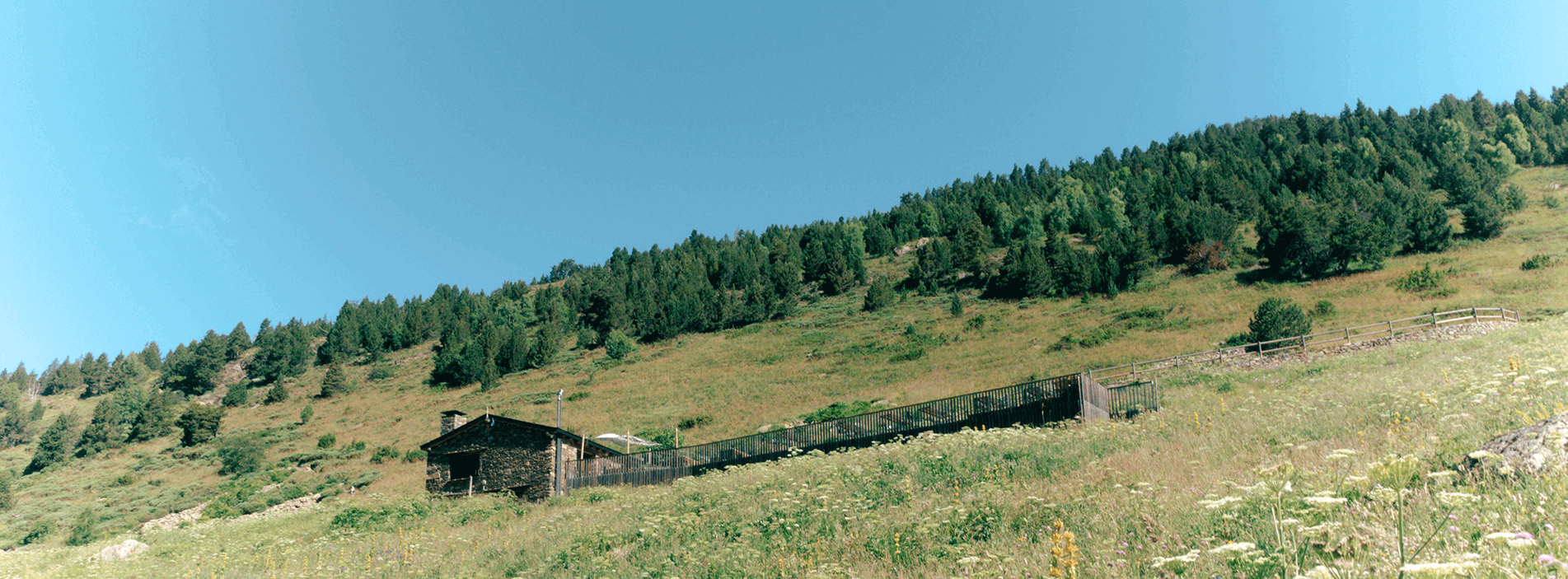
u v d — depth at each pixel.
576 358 101.88
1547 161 121.31
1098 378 44.91
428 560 19.19
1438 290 58.59
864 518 12.81
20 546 46.75
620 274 172.25
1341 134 160.62
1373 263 73.62
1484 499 5.69
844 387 63.12
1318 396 20.66
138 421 93.81
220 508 45.59
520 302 139.25
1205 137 186.00
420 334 133.25
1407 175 112.00
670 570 12.24
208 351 138.12
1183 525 7.54
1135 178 159.38
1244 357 40.69
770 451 29.70
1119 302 80.94
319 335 160.75
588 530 18.58
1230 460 11.38
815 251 136.12
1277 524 4.84
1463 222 85.25
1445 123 135.38
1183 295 78.44
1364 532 5.67
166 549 25.86
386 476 52.72
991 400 25.75
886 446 24.41
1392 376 23.67
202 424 85.75
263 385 120.25
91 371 169.88
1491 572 4.23
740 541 13.39
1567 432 6.64
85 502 60.88
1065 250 103.12
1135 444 16.19
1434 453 8.37
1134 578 6.25
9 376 177.88
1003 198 168.50
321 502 45.50
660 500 22.00
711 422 57.19
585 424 64.06
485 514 28.48
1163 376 40.31
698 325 107.25
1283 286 73.56
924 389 56.12
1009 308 88.69
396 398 94.94
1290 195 120.12
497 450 34.12
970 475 15.69
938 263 113.19
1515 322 37.62
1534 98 161.38
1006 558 7.66
